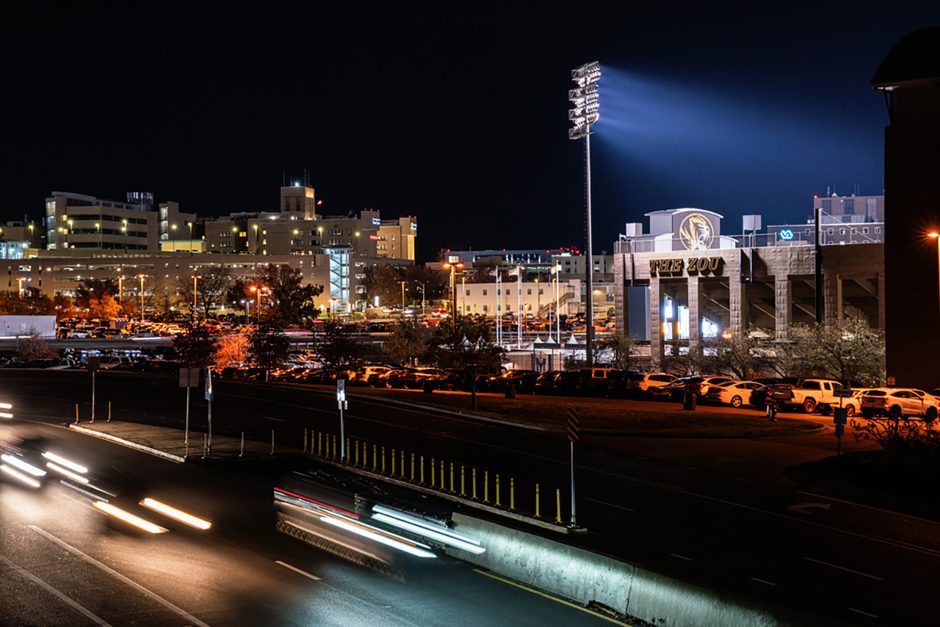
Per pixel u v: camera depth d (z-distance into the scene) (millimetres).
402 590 20906
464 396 65562
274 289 196000
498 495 30812
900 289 57281
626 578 19641
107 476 36500
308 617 18609
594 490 33500
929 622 18688
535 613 19391
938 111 56875
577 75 70812
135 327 164500
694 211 103750
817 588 21219
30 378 82938
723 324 100375
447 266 88938
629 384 65375
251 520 28469
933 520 28734
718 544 25562
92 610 18906
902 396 52844
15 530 26656
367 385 81688
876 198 115000
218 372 94438
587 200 70500
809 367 72250
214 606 19266
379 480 35719
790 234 93188
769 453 41375
